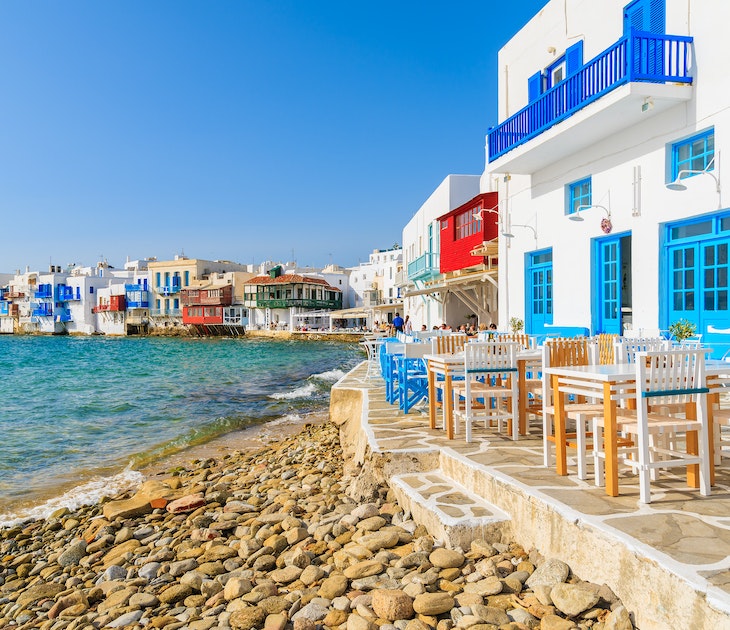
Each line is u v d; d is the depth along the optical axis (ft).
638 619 9.91
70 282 320.70
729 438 18.89
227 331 282.36
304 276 273.33
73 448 41.34
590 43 38.78
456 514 14.57
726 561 9.46
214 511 23.47
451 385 21.90
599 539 10.98
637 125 33.96
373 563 13.75
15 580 18.94
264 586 13.71
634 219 34.24
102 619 14.05
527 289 48.03
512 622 10.64
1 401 70.64
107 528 22.50
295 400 66.54
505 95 50.75
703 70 29.27
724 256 28.63
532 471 15.60
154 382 90.68
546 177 44.27
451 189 87.15
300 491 24.11
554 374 15.21
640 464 12.69
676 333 28.76
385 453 19.15
